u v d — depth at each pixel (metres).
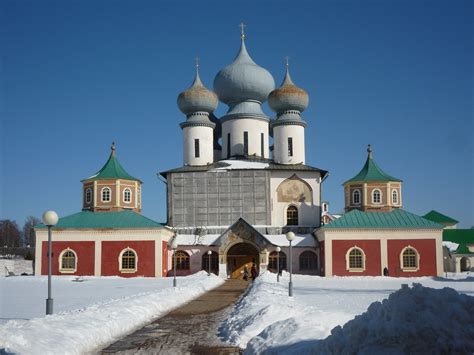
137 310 27.59
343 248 70.44
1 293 45.09
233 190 77.88
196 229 76.50
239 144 83.62
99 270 70.81
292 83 84.56
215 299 38.62
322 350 14.53
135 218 72.88
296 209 78.44
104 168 76.88
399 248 70.56
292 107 82.38
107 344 20.45
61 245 71.56
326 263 70.12
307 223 77.94
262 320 22.28
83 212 74.75
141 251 70.81
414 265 70.31
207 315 29.22
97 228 71.44
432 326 13.20
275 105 82.81
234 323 23.84
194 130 82.44
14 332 18.17
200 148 82.06
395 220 72.19
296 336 17.64
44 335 18.73
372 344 13.44
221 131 88.38
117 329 23.03
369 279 66.44
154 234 71.00
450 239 101.69
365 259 70.31
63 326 20.53
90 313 24.27
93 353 18.75
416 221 71.69
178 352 19.09
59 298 40.03
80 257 71.25
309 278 67.56
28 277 66.06
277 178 78.75
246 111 84.88
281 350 16.47
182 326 25.11
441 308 13.58
